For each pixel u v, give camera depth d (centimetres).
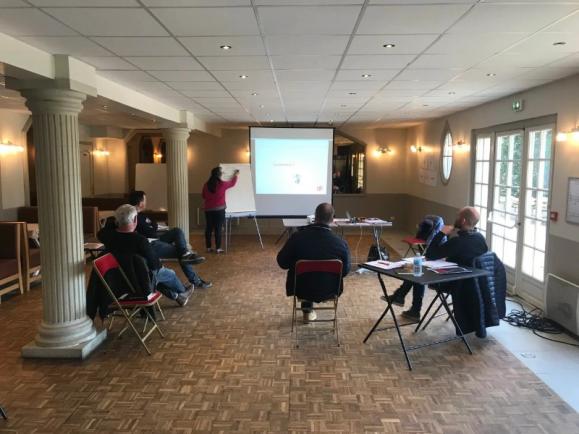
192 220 1117
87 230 757
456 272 364
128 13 265
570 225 439
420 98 609
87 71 394
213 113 797
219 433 265
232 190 870
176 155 762
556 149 464
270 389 317
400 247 868
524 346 393
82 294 381
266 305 502
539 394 311
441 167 849
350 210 1120
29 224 672
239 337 410
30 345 370
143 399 304
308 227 403
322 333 419
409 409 292
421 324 440
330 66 414
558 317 434
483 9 261
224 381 329
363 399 304
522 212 539
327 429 270
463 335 387
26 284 555
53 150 356
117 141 1092
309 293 391
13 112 759
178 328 432
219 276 632
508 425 274
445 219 831
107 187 1099
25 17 269
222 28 298
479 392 314
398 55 373
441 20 282
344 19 280
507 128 585
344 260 397
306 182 917
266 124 1012
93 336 384
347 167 1223
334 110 753
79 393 311
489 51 356
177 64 402
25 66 323
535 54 364
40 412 287
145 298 382
